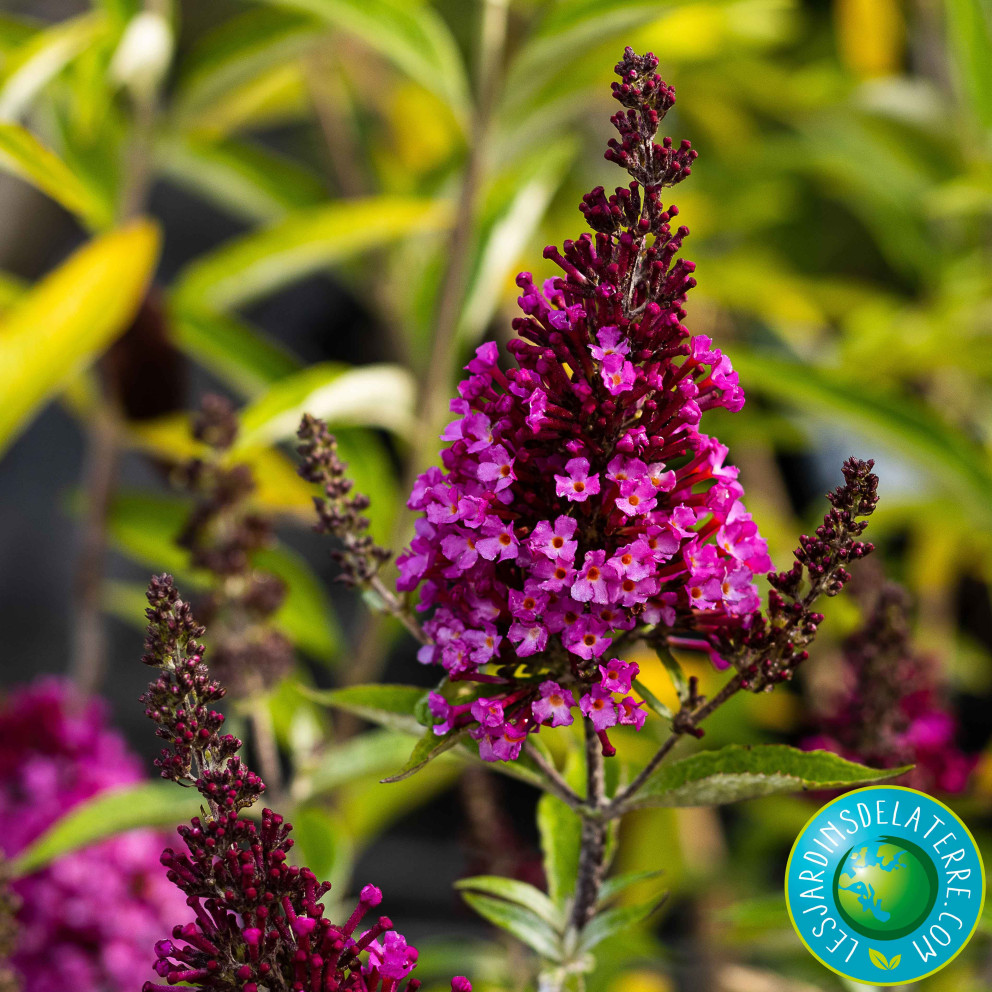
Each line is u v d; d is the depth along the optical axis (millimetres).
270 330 3953
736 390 1082
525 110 1692
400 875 3340
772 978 1886
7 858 1367
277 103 2320
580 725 1188
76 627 1765
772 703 1941
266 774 1274
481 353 1085
